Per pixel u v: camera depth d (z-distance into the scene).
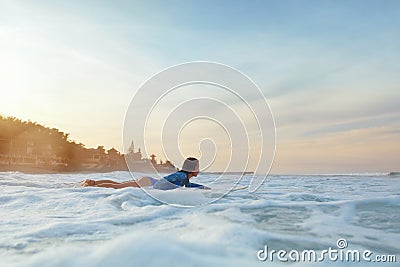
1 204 3.59
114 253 1.65
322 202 4.00
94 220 2.66
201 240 2.02
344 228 2.66
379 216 3.16
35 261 1.60
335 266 1.76
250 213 3.24
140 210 3.18
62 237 2.09
